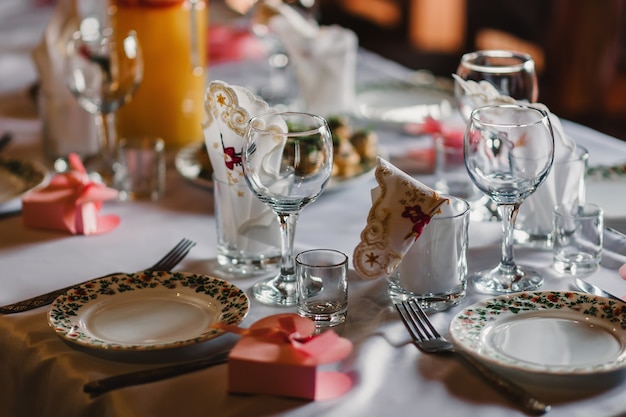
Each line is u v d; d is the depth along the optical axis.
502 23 3.95
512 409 0.74
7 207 1.28
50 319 0.88
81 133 1.52
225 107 1.01
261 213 1.04
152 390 0.78
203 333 0.84
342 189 1.34
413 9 4.38
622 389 0.77
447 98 1.82
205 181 1.33
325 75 1.69
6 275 1.08
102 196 1.21
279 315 0.83
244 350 0.78
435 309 0.94
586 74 3.44
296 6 1.93
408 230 0.90
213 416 0.75
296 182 0.92
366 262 0.91
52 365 0.85
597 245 1.03
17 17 2.65
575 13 3.41
